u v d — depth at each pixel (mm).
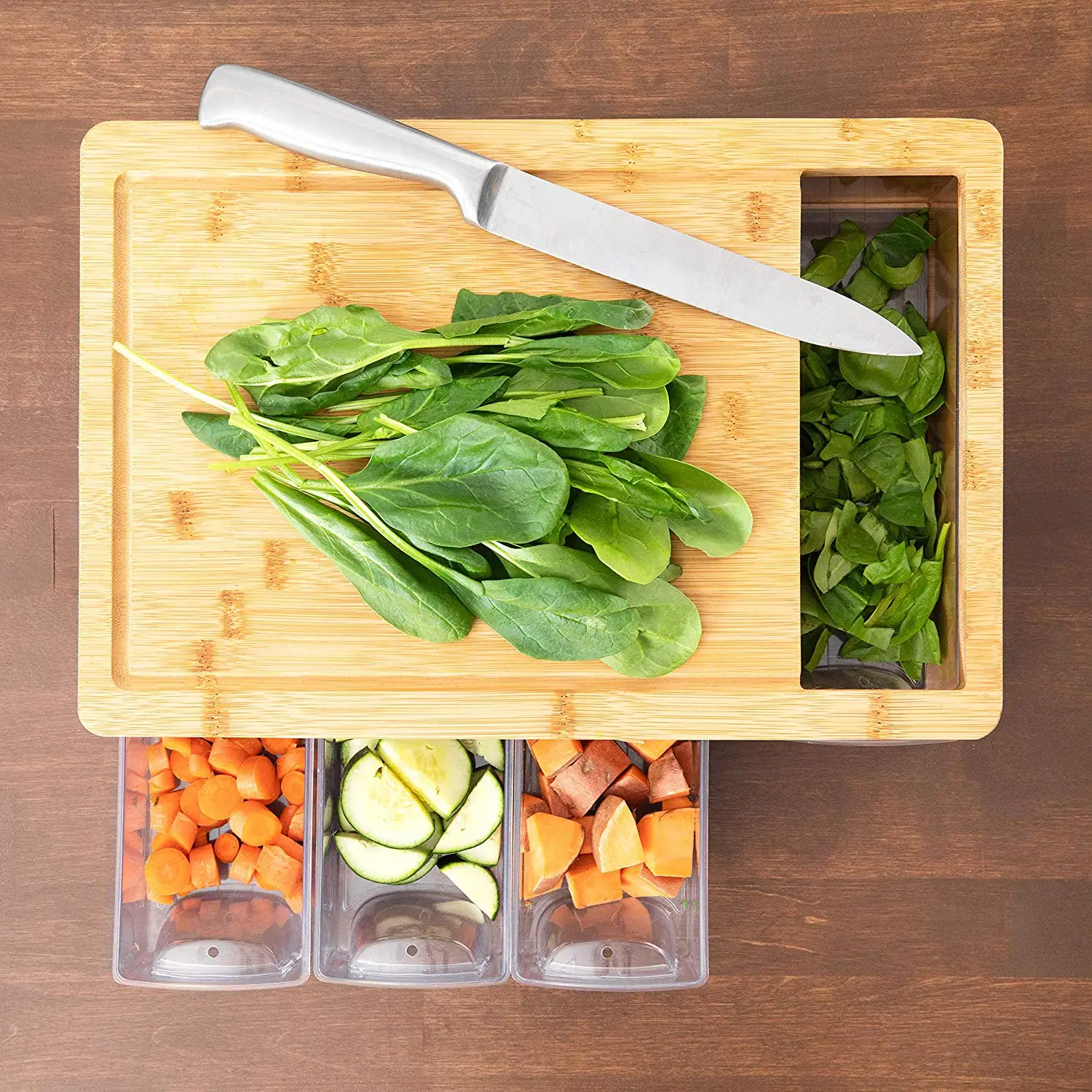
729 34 1038
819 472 900
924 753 1067
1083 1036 1053
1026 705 1059
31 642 1066
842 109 1040
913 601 861
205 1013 1071
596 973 967
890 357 865
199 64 1040
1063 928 1058
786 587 821
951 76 1039
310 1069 1066
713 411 822
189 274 820
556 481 726
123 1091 1064
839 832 1066
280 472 789
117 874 964
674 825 947
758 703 816
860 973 1062
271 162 818
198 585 820
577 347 777
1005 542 1053
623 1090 1065
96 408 817
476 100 1040
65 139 1046
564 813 974
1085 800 1057
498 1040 1068
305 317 784
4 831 1069
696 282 810
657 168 820
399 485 750
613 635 751
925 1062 1058
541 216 799
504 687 819
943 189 874
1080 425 1050
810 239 934
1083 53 1037
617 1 1038
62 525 1063
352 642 819
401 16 1037
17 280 1056
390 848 972
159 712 818
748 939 1066
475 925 1001
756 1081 1062
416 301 822
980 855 1062
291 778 1001
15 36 1038
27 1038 1066
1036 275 1049
